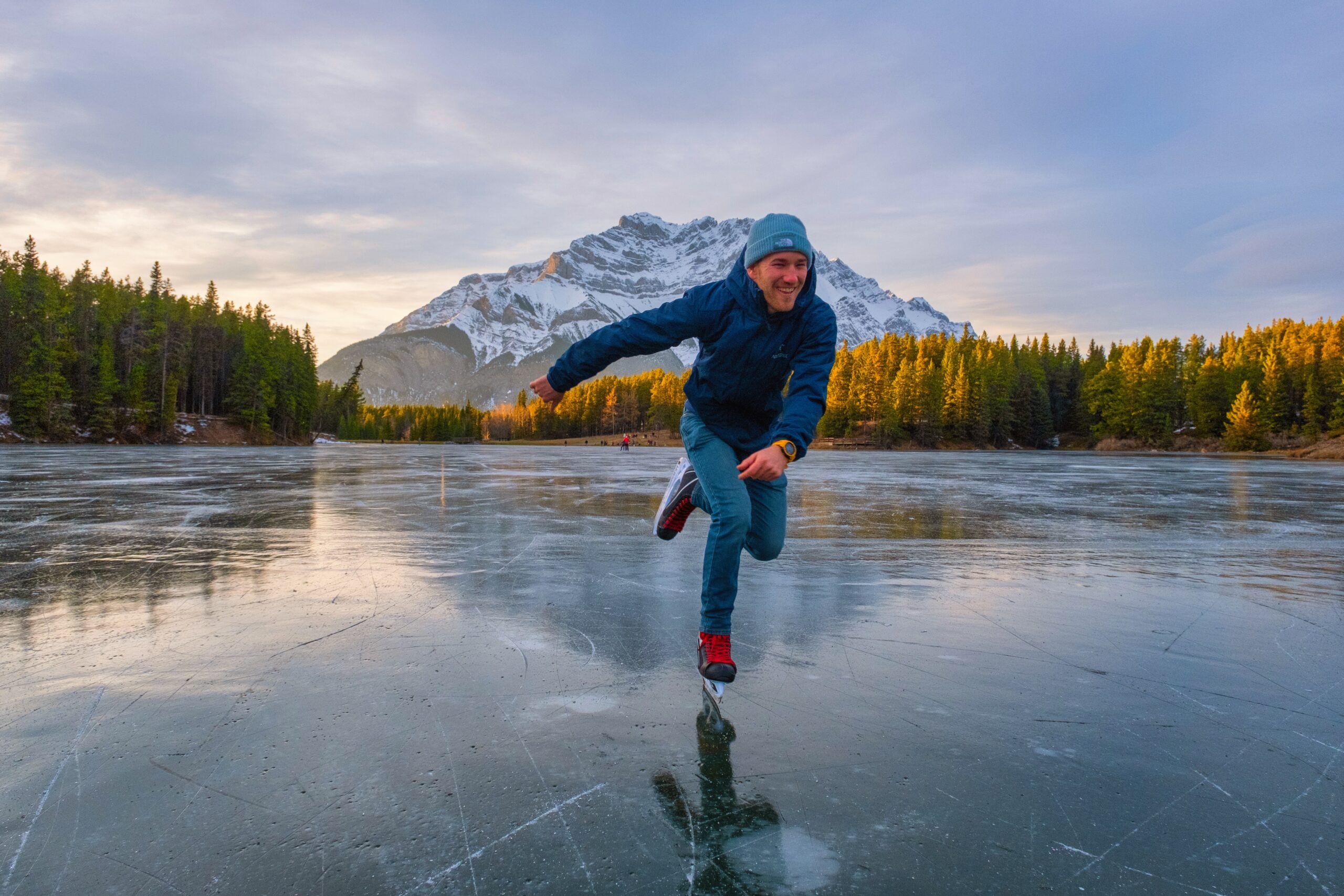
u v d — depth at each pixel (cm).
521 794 159
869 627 300
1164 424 7569
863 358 9712
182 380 6700
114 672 234
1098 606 343
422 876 129
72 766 170
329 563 432
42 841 139
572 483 1231
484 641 273
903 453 5766
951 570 434
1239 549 529
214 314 8062
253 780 164
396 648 262
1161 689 231
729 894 125
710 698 218
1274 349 7481
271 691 218
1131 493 1147
